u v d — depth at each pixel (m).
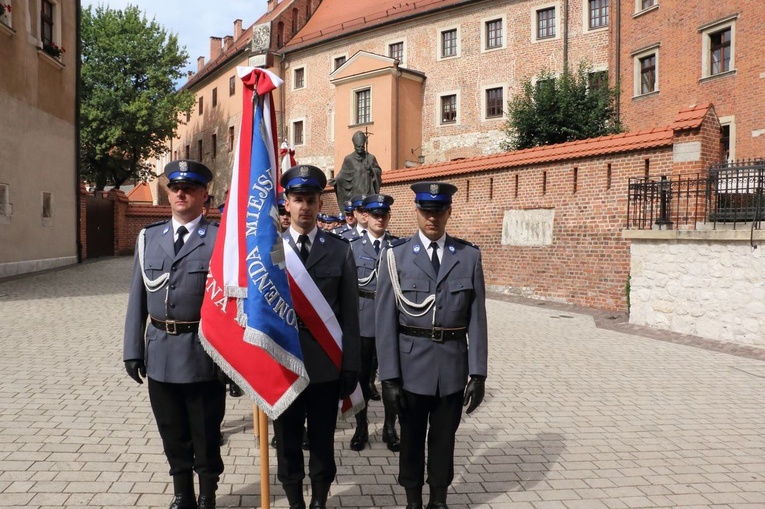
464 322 3.90
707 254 10.14
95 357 7.74
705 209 10.52
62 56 20.05
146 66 38.66
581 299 14.19
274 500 4.00
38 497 3.89
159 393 3.68
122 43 37.62
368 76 33.97
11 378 6.66
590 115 22.36
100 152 37.50
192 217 3.86
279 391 3.48
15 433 5.02
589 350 9.22
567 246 14.52
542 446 5.16
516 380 7.39
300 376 3.49
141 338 3.77
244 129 3.74
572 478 4.49
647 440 5.36
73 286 15.16
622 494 4.23
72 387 6.39
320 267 3.86
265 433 3.61
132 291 3.81
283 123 41.50
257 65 4.25
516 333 10.63
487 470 4.62
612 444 5.24
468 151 33.03
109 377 6.81
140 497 3.92
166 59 38.91
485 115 32.53
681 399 6.68
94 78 37.72
